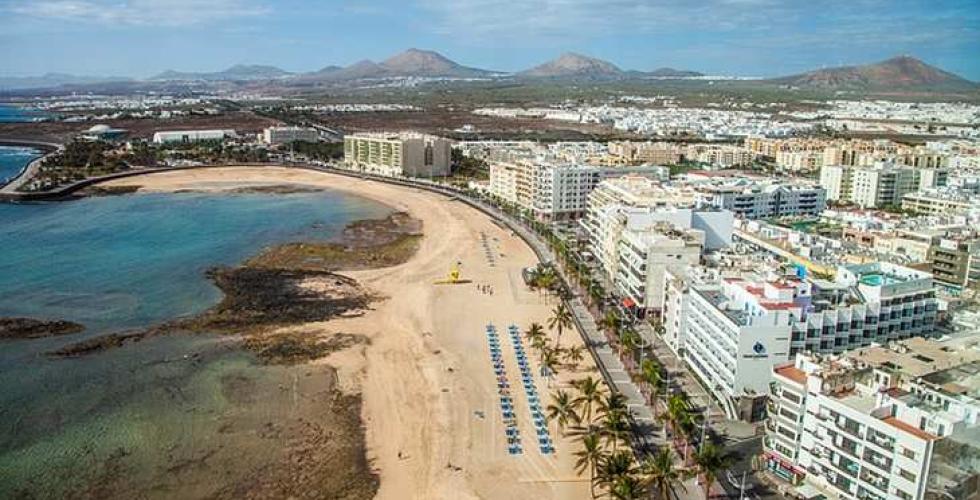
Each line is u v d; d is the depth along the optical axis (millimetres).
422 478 132500
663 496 114500
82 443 144375
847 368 125000
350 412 158500
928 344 139000
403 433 149125
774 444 130250
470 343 198875
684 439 138750
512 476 132625
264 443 145250
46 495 126812
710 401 160875
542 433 148250
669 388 167250
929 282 171000
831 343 158375
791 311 152500
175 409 159125
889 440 108312
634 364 178750
